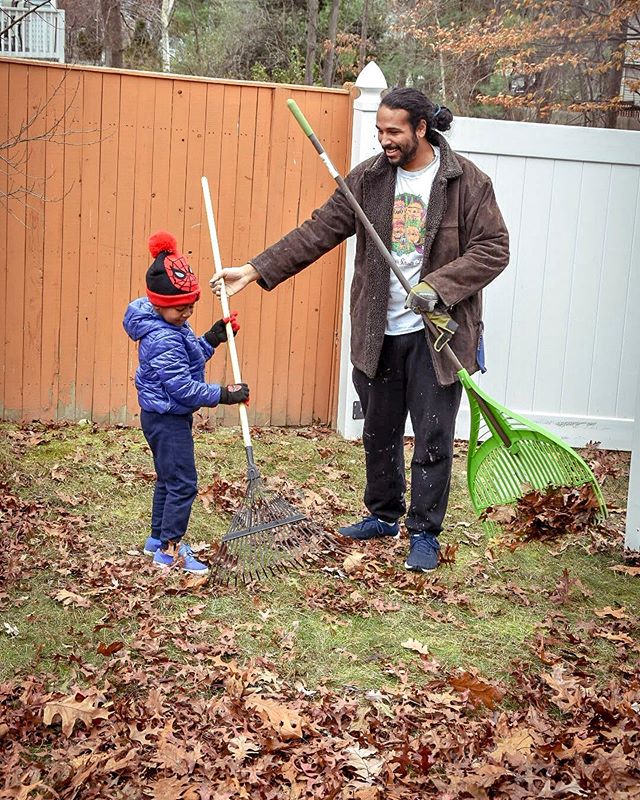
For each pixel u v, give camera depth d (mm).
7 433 6645
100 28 20469
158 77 6742
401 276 4684
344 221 5027
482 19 18078
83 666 3818
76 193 6777
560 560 5219
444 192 4742
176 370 4621
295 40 23047
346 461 6613
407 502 5980
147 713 3525
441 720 3617
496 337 7059
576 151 6855
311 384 7328
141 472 6020
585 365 7125
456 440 7207
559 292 7027
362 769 3273
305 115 6969
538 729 3506
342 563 4953
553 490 5062
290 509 4672
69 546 4938
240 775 3221
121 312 6973
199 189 6938
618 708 3633
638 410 5250
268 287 5102
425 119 4699
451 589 4777
